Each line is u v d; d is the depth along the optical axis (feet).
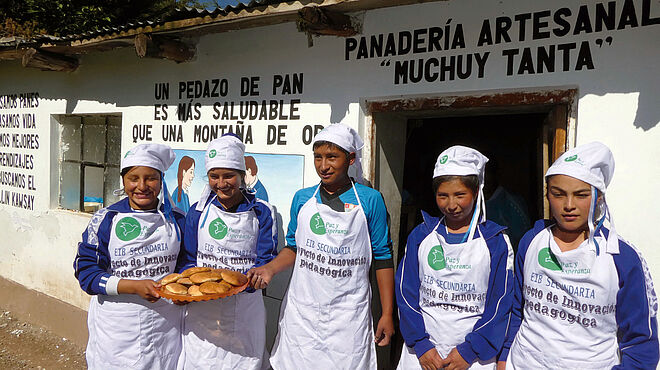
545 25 8.69
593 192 6.63
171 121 14.62
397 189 12.01
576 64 8.43
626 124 8.03
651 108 7.82
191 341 9.93
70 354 16.28
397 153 11.84
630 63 7.97
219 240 9.62
